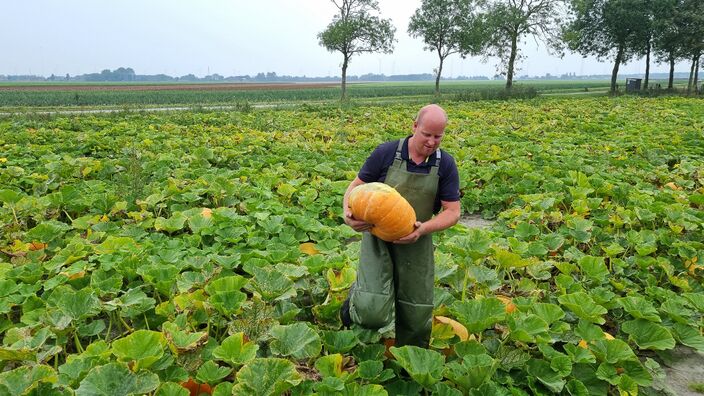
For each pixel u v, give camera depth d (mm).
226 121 18469
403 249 3266
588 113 21500
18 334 3578
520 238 6121
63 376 3047
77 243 5301
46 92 57906
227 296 3842
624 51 46375
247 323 3639
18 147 11328
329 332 3555
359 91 71062
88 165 9367
